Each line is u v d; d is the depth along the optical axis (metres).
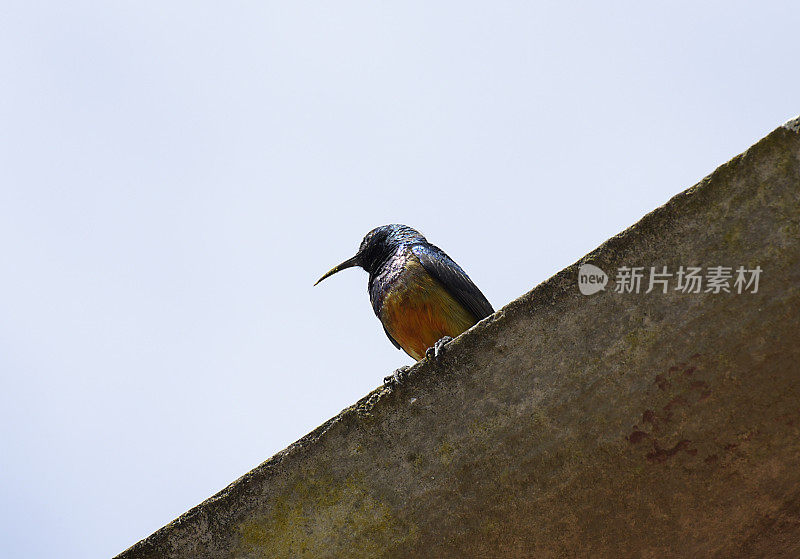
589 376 7.15
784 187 6.68
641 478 7.33
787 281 6.75
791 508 7.47
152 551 7.59
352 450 7.44
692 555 7.69
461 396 7.31
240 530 7.54
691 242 6.87
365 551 7.51
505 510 7.41
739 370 7.01
